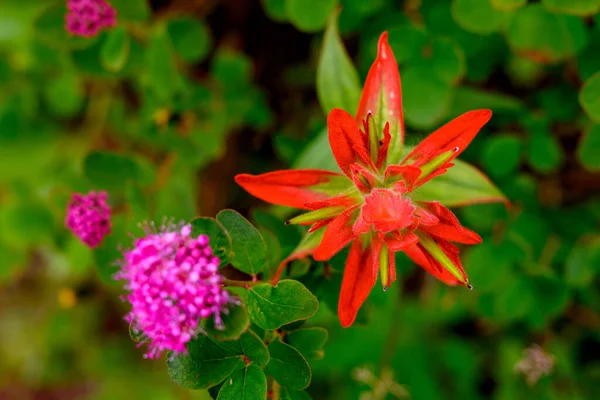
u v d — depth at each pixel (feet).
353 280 0.72
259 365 0.72
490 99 0.96
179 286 0.68
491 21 0.89
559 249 0.97
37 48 1.03
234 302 0.72
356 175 0.71
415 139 0.80
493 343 1.09
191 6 1.07
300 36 1.12
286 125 1.12
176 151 0.99
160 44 0.94
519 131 0.97
